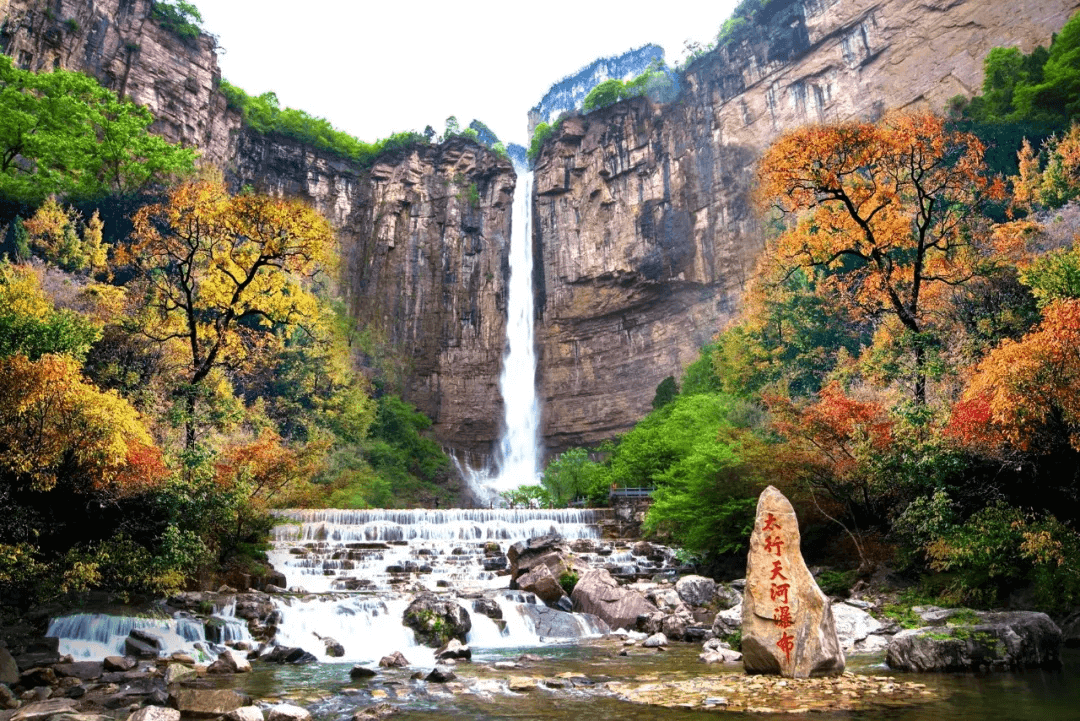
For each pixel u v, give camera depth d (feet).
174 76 198.08
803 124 192.34
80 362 62.54
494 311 242.17
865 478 63.05
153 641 44.78
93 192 104.53
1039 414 47.26
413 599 59.21
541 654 47.16
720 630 52.01
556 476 157.07
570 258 234.17
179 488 57.82
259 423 135.03
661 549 87.30
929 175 83.97
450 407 227.81
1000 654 35.01
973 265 82.53
